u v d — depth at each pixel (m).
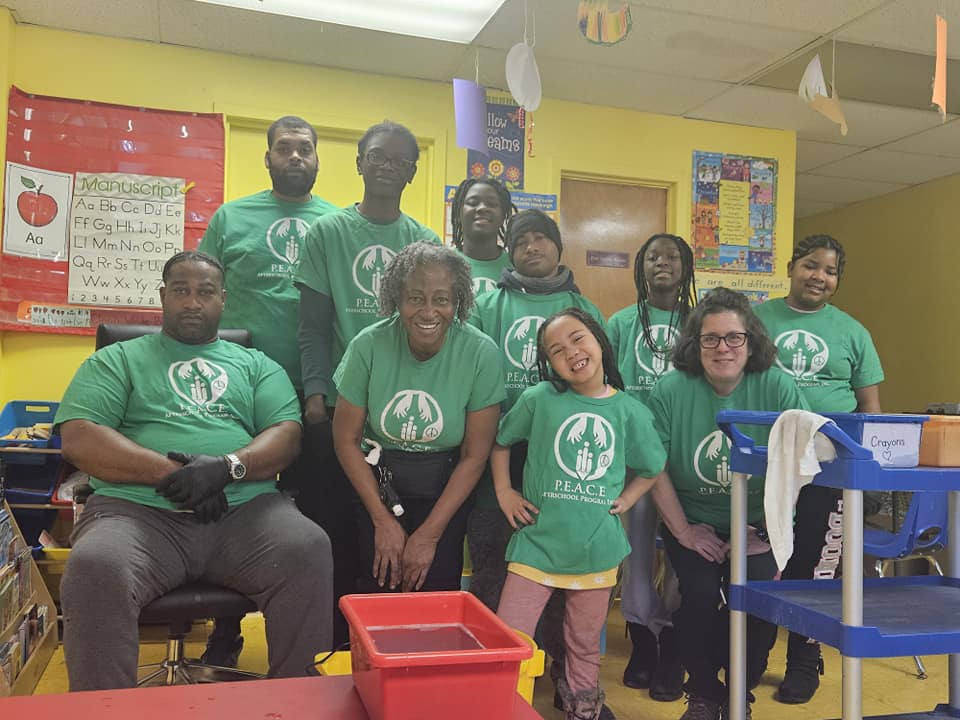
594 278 4.10
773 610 1.71
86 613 1.66
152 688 0.80
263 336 2.53
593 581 1.93
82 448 1.94
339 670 1.43
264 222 2.62
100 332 2.25
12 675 2.15
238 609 1.89
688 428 2.13
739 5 2.94
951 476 1.54
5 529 2.20
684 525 2.06
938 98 1.70
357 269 2.31
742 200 4.23
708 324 2.06
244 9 3.06
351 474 2.03
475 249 2.51
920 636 1.51
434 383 2.00
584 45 3.30
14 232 3.16
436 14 3.08
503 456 2.09
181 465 1.94
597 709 1.95
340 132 3.62
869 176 5.01
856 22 3.04
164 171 3.38
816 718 2.23
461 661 0.72
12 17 3.15
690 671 1.96
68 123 3.26
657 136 4.09
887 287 5.45
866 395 2.69
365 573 2.06
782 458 1.59
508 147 3.84
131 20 3.17
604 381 2.08
